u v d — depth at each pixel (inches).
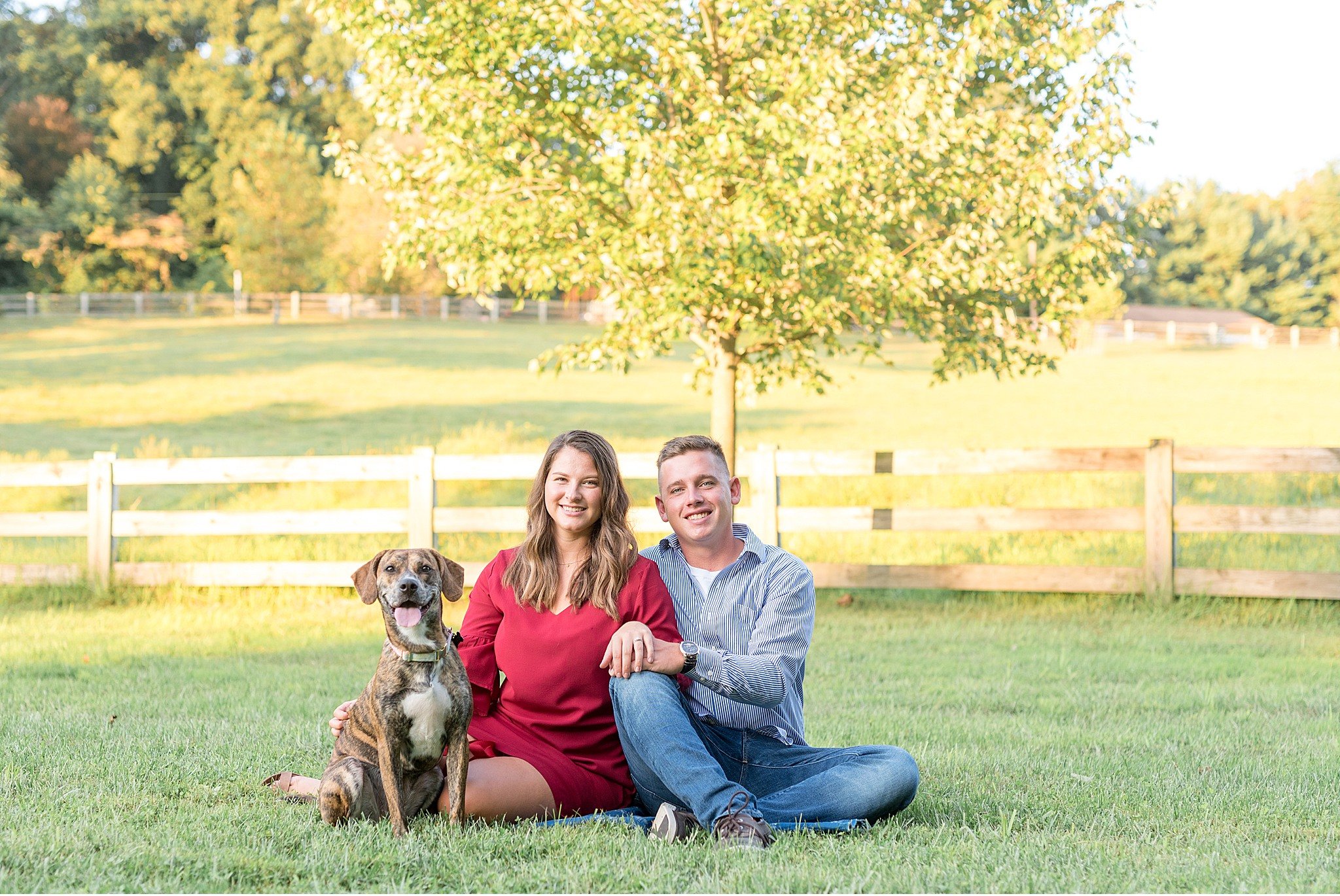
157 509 600.1
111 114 2755.9
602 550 151.6
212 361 1321.4
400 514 425.4
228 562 430.9
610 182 393.1
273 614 400.8
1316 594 370.6
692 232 388.2
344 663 307.9
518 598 153.7
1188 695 257.1
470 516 422.0
